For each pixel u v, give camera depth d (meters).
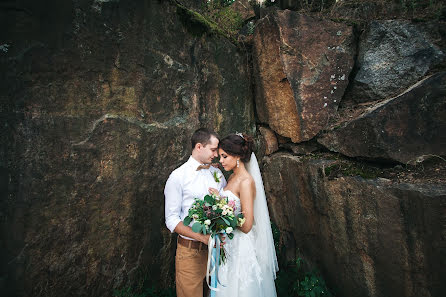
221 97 3.05
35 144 1.61
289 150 3.37
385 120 2.22
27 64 1.54
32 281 1.65
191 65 2.64
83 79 1.82
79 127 1.82
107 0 1.90
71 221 1.83
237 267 2.13
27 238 1.61
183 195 2.18
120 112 2.06
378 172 2.24
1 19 1.43
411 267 1.87
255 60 3.39
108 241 2.07
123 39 2.03
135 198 2.24
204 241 1.98
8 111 1.49
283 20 2.99
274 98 3.24
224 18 3.49
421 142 2.09
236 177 2.29
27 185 1.59
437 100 2.05
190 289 2.08
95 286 2.01
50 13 1.62
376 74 2.78
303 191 2.86
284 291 2.77
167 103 2.43
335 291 2.58
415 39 2.63
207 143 2.18
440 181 1.84
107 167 2.01
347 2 3.38
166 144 2.44
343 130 2.57
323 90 2.93
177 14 2.45
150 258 2.43
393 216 1.95
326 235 2.60
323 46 2.95
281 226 3.36
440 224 1.68
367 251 2.17
